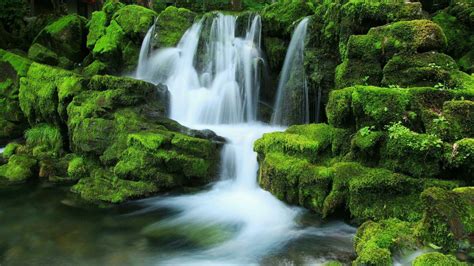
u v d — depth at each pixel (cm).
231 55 1362
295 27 1233
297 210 768
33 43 1744
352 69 869
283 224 752
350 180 694
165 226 768
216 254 659
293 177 752
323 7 1126
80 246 689
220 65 1385
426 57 801
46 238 720
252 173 933
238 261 633
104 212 834
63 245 694
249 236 718
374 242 570
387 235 577
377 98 715
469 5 1072
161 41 1498
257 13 1404
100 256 654
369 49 862
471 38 1053
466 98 706
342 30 991
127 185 895
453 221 539
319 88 1069
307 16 1248
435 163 652
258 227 750
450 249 537
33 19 2062
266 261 629
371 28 894
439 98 709
